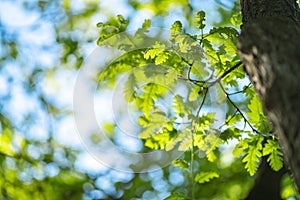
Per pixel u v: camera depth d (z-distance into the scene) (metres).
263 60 1.66
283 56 1.59
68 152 6.85
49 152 6.76
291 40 1.65
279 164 2.95
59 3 6.84
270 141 2.96
